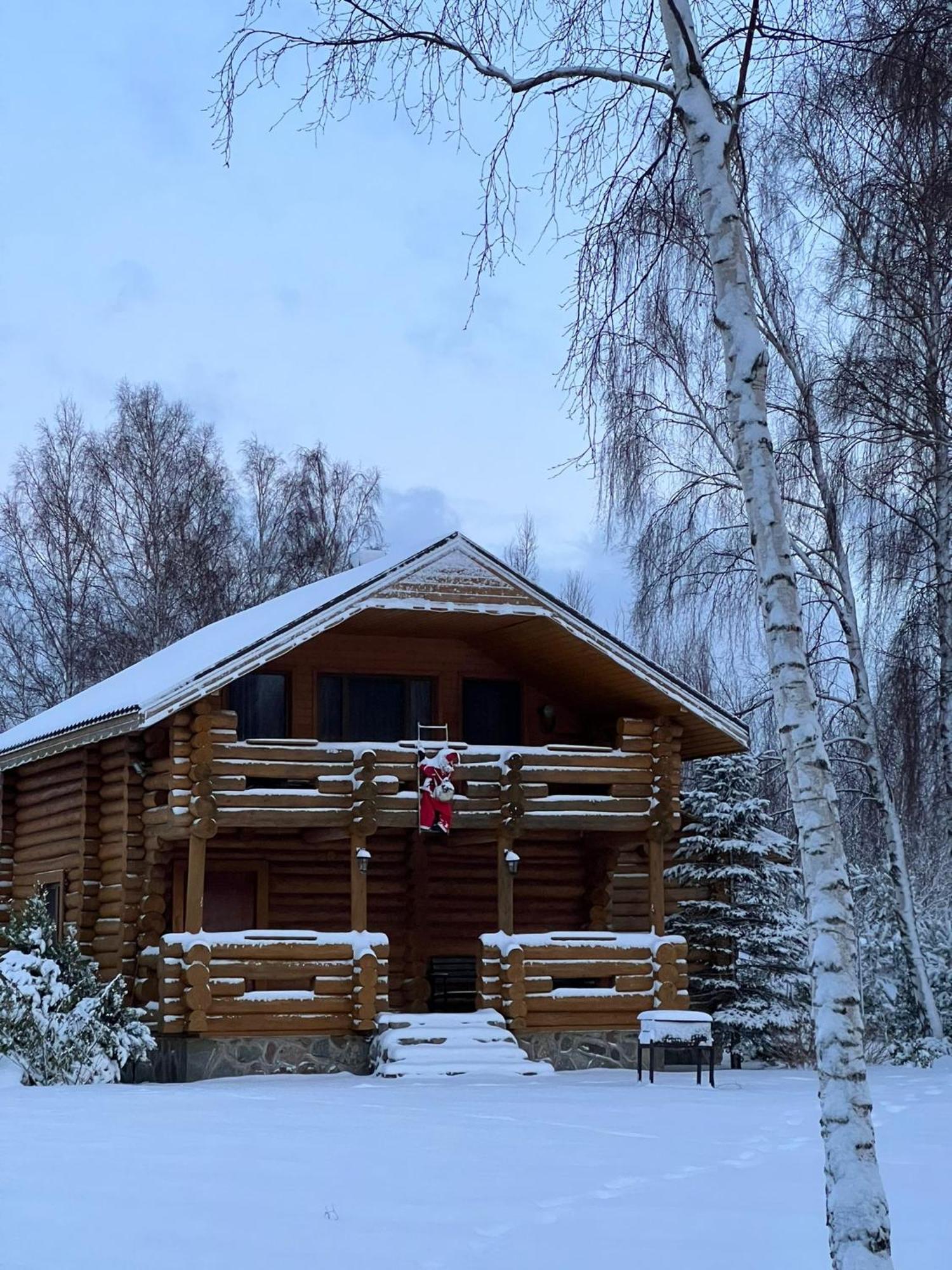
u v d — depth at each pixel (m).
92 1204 8.52
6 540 37.50
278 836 21.55
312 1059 19.31
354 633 22.31
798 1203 8.83
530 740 23.23
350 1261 7.27
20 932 18.36
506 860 20.67
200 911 19.16
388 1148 10.95
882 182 14.53
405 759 20.27
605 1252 7.53
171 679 19.61
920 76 12.32
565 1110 13.87
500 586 20.53
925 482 18.14
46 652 37.72
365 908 19.88
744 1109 14.03
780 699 8.07
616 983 20.73
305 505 40.66
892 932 27.50
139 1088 16.42
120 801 21.06
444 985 22.91
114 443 38.09
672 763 21.55
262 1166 9.97
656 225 10.74
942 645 18.97
